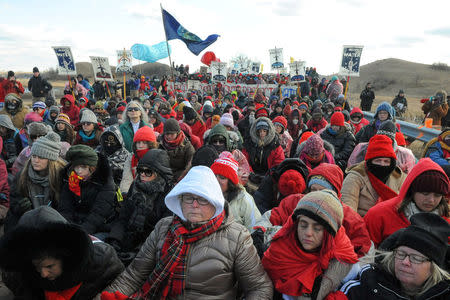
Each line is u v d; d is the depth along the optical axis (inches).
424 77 3526.1
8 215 150.3
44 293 91.8
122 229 135.0
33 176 149.2
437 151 209.6
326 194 89.0
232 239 88.4
